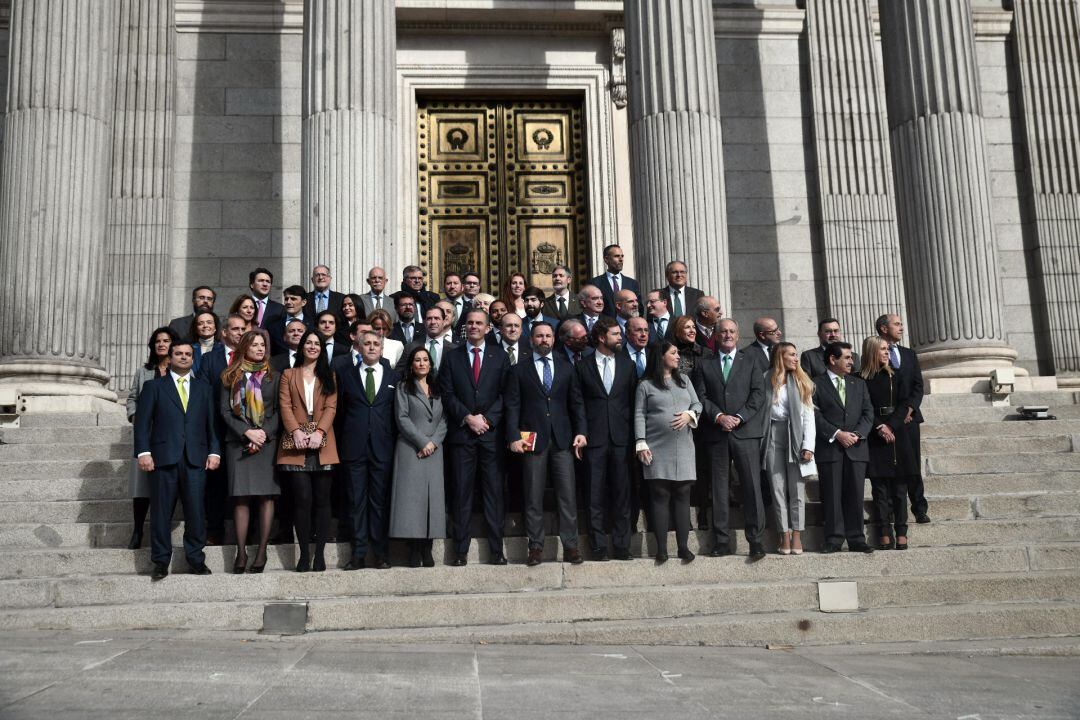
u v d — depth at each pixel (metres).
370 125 12.07
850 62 17.06
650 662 6.13
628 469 8.28
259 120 16.22
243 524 7.81
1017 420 11.22
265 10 16.42
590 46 17.08
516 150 17.02
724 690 5.25
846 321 16.28
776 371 8.56
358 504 7.99
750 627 7.12
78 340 11.65
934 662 6.38
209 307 9.63
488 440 8.19
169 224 15.54
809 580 7.98
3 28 15.68
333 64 12.15
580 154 17.11
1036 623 7.34
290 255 15.93
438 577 7.73
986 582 7.77
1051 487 9.59
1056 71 17.53
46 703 4.63
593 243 16.48
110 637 6.65
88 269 11.83
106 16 12.39
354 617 7.17
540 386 8.22
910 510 9.14
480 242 16.69
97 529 8.43
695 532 8.59
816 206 16.88
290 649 6.33
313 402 7.91
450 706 4.73
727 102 17.08
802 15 17.33
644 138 12.15
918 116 13.06
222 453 8.30
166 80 15.85
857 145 16.81
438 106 17.05
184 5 16.27
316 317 10.02
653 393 8.25
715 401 8.41
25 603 7.33
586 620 7.37
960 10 13.23
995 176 17.36
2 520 8.63
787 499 8.44
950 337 12.54
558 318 10.31
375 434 8.07
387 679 5.35
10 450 9.74
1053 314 16.78
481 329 8.41
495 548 8.14
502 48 16.92
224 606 7.15
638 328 8.77
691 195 11.87
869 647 6.97
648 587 7.80
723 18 17.19
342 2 12.28
